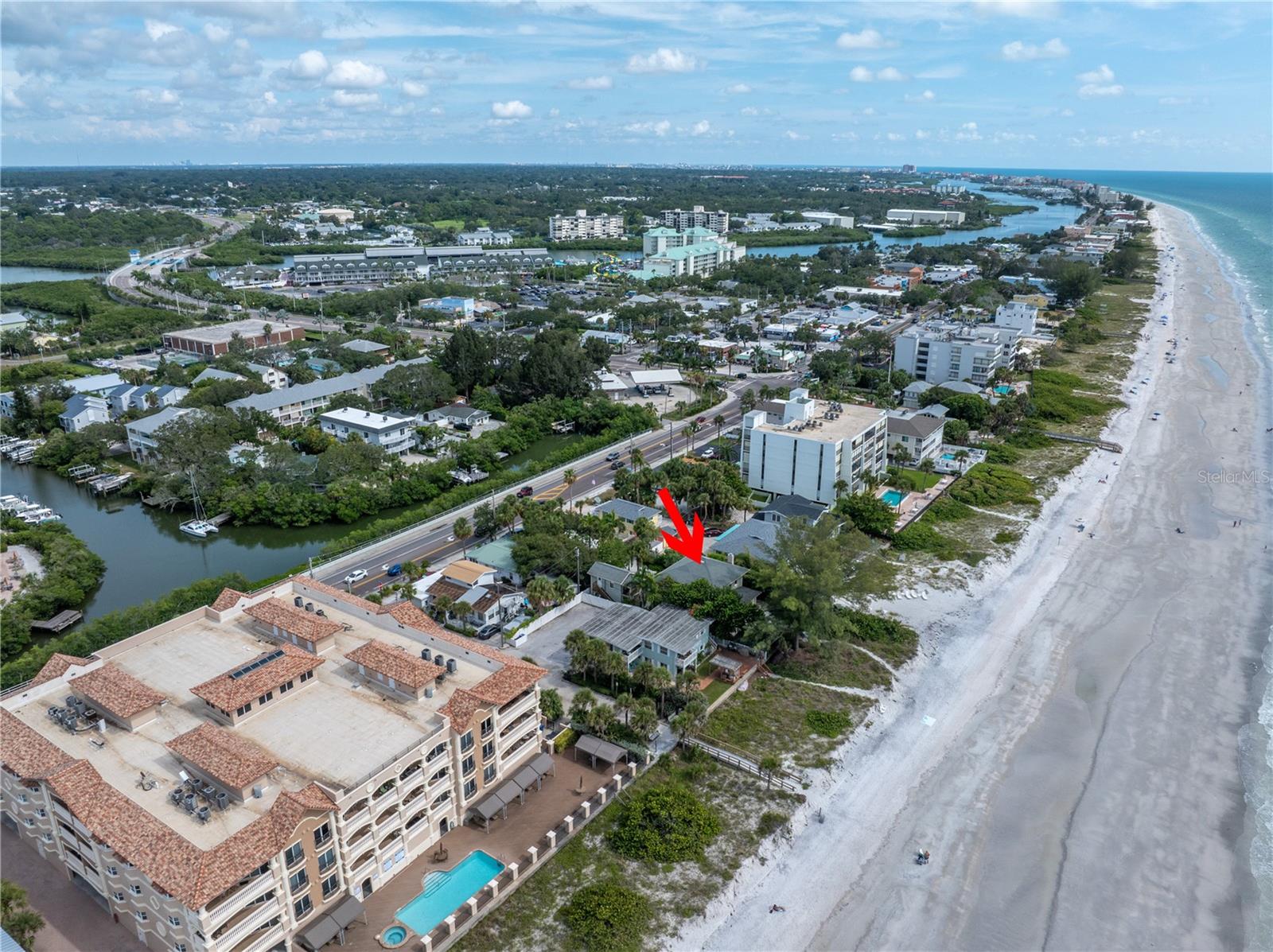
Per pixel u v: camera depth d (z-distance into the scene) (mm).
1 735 80500
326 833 74750
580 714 102500
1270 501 178125
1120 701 113375
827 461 169750
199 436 188250
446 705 86875
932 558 153625
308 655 92000
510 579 142375
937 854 87812
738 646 124250
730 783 97062
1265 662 121938
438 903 79688
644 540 146750
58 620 135375
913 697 114562
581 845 87438
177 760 80188
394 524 163750
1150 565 151000
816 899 82125
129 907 74000
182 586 150000
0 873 82375
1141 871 85938
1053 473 195125
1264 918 80312
